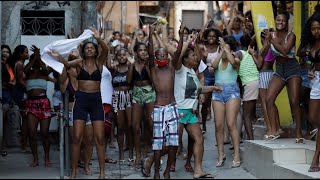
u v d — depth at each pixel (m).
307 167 6.97
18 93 9.59
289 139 8.25
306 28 7.55
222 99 8.13
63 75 7.58
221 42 8.16
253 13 10.56
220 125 8.16
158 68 7.09
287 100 9.29
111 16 19.75
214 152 9.40
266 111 8.23
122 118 8.84
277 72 8.00
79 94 7.17
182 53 7.23
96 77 7.23
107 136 8.66
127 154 9.64
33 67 8.55
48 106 8.46
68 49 7.52
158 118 6.95
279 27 7.91
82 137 7.23
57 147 10.24
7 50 9.73
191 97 7.19
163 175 7.29
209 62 8.95
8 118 10.45
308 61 8.31
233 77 8.12
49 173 7.14
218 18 17.50
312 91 7.30
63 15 11.50
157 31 8.44
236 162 8.11
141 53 8.53
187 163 7.96
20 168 7.73
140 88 8.55
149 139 8.87
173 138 6.91
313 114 7.30
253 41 10.34
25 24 11.38
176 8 25.03
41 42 11.33
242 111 9.40
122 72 9.02
